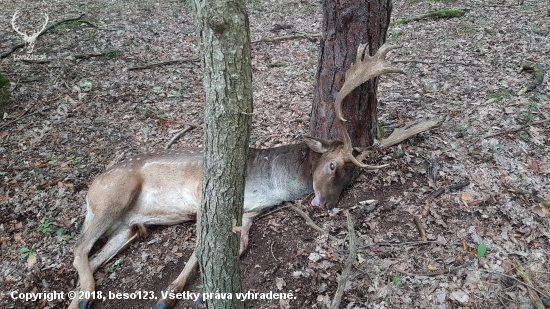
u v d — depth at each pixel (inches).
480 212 171.3
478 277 149.0
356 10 173.5
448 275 150.9
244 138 104.3
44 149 234.8
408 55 334.3
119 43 371.6
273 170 187.9
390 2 179.9
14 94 276.7
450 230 166.1
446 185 184.9
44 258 178.1
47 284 170.4
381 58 150.6
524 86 254.5
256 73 327.3
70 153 232.8
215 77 95.5
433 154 201.8
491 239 161.2
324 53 186.7
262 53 368.2
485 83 267.6
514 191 177.2
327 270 157.5
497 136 209.6
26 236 186.1
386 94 271.6
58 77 302.5
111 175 188.1
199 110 273.1
